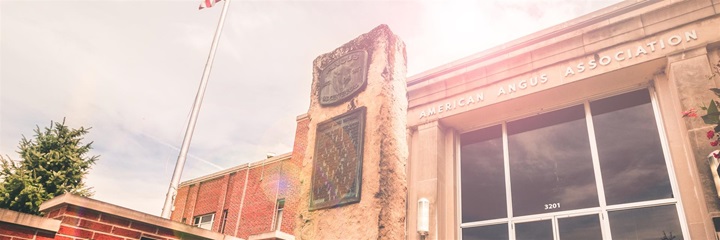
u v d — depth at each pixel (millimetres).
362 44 5000
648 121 6633
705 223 5254
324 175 4633
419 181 7879
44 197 13000
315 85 5445
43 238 4199
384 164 4168
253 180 14031
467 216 7746
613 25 6918
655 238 5828
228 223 13898
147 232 4992
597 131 7051
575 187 6852
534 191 7238
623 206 6250
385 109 4430
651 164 6316
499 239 7219
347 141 4559
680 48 6184
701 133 5535
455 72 8352
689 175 5750
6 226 4008
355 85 4785
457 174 8242
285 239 6801
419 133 8383
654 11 6590
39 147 13930
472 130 8516
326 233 4230
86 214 4516
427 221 7293
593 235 6352
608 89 7105
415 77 9008
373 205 3961
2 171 13164
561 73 7195
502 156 7898
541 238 6805
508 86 7695
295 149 12758
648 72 6621
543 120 7746
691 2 6312
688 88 5883
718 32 5980
